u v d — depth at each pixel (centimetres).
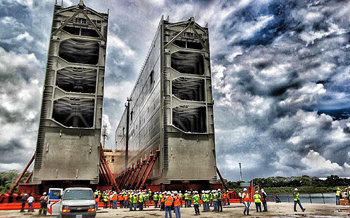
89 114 3681
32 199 2328
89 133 3102
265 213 1950
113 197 2697
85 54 3672
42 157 2881
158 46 3800
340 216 1625
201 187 3256
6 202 2647
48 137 2952
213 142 3381
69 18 3362
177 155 3203
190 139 3309
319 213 1853
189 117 3800
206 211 2258
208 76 3631
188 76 3547
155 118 3722
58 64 3209
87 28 3541
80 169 2973
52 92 3083
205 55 3716
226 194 2977
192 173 3197
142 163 4041
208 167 3272
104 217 1823
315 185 18762
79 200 1434
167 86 3419
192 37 3772
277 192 18088
